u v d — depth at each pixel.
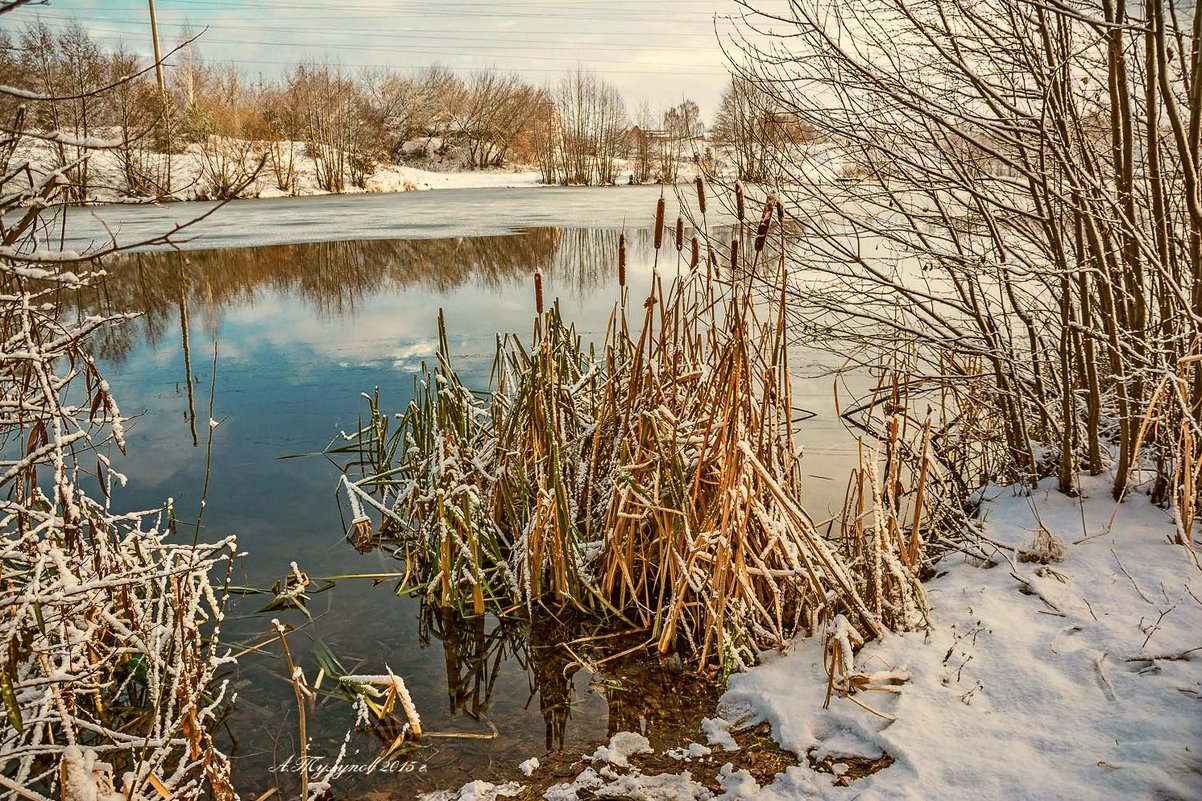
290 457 6.17
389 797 2.73
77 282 2.54
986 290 6.74
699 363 4.11
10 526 3.96
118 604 3.28
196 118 33.91
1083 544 3.59
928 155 4.69
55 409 2.66
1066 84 4.21
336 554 4.70
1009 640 2.96
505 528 4.52
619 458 4.04
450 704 3.30
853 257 4.83
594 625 3.82
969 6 4.55
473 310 11.39
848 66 4.65
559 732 3.04
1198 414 3.67
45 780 2.84
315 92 42.47
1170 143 4.52
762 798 2.44
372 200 33.09
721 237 9.17
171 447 6.37
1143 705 2.51
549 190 40.06
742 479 3.28
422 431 4.82
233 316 11.41
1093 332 3.83
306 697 3.36
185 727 2.64
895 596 3.22
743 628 3.27
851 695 2.82
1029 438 4.73
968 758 2.41
